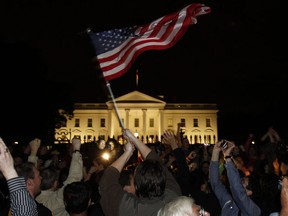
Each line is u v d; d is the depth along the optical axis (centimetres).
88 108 9394
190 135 9406
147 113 9381
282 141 909
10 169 335
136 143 478
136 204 407
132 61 759
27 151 1229
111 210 416
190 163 1139
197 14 790
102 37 762
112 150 966
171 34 784
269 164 1187
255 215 518
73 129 9350
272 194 621
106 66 743
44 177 618
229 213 579
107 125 9325
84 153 1236
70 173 652
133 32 791
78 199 511
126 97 9131
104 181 439
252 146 1469
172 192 427
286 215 385
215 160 605
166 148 1175
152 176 405
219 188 601
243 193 521
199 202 710
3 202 527
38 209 496
